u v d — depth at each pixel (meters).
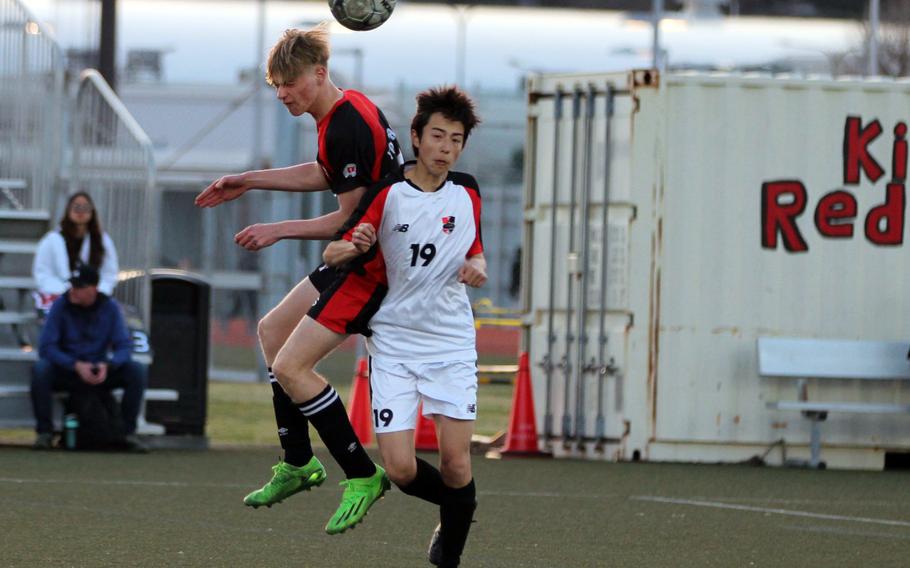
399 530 32.44
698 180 52.56
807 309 52.97
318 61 24.91
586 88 53.31
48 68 59.50
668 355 52.34
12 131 59.66
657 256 52.31
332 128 24.92
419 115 23.28
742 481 45.41
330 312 23.88
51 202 59.12
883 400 53.31
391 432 23.59
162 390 53.19
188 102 131.50
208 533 31.19
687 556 29.66
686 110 52.62
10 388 51.25
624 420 52.19
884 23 176.62
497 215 148.12
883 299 53.38
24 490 37.84
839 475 48.62
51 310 49.56
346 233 23.39
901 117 53.44
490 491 40.84
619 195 52.66
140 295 52.97
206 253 108.38
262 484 40.69
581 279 53.00
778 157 52.94
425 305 23.61
